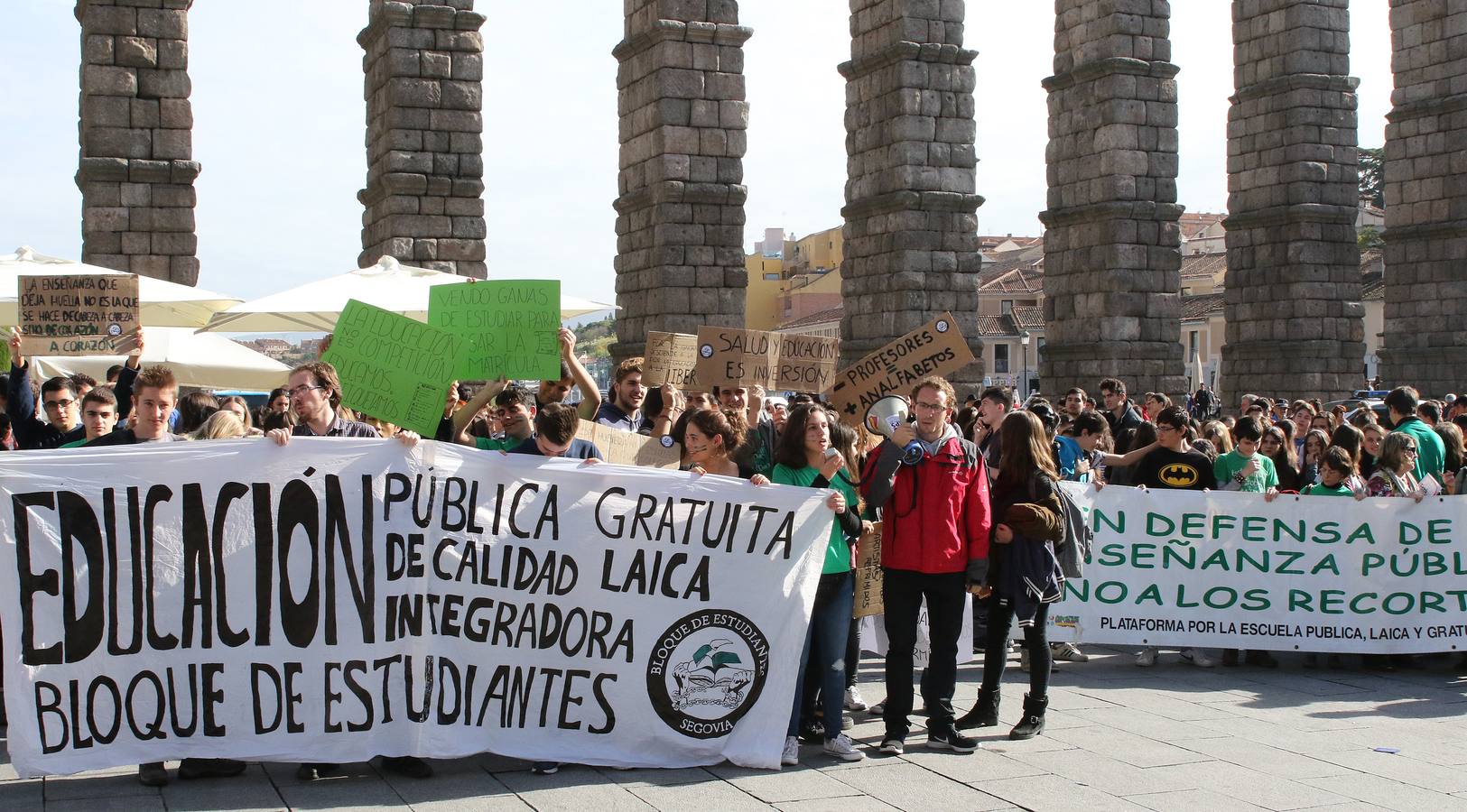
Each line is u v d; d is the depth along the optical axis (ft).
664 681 28.99
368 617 27.68
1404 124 127.54
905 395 40.24
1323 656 45.01
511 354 33.35
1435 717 36.01
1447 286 124.26
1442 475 48.60
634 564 28.94
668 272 93.56
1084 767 29.89
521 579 28.48
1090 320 111.14
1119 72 108.37
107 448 26.84
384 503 27.86
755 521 29.43
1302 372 121.08
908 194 100.58
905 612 30.81
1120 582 41.73
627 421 40.04
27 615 26.30
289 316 51.29
